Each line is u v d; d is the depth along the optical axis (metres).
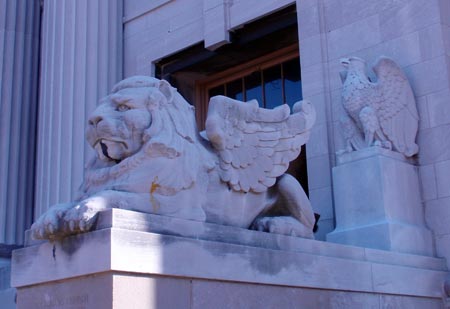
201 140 7.30
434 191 10.48
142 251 5.78
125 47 17.12
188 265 6.11
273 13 14.09
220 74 16.53
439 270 9.70
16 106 16.88
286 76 15.24
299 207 7.85
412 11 11.38
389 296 8.41
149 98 6.70
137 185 6.39
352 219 10.03
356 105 10.45
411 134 10.70
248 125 7.63
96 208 5.96
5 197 16.00
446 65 10.82
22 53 17.38
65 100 15.79
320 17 12.65
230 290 6.46
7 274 12.97
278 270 6.93
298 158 13.81
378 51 11.70
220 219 7.24
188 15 15.89
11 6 17.47
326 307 7.41
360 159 10.15
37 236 6.20
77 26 16.34
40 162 15.77
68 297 5.94
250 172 7.57
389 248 9.38
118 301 5.54
